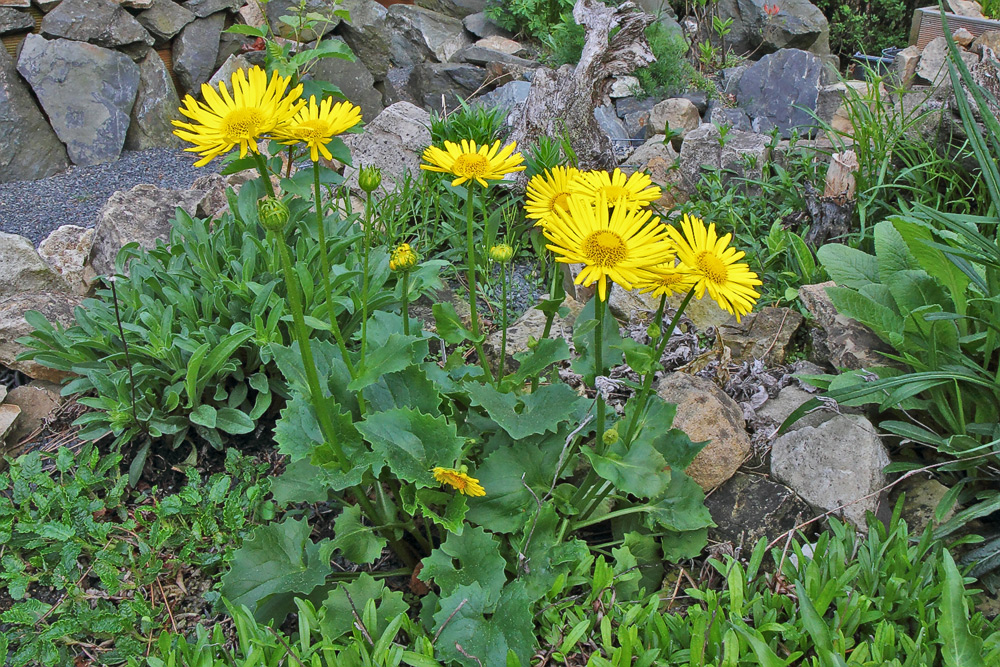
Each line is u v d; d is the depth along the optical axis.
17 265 3.01
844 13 7.12
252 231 2.95
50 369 2.81
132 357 2.61
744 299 1.58
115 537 2.28
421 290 2.71
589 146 4.15
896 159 3.71
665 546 2.07
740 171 3.82
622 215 1.56
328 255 2.75
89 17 5.45
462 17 7.19
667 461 2.07
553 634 1.81
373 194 3.71
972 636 1.69
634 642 1.76
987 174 2.20
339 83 6.12
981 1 6.05
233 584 1.88
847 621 1.83
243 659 1.77
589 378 1.88
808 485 2.22
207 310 2.64
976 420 2.37
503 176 1.82
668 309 2.99
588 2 4.10
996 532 2.21
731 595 1.86
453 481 1.71
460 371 2.13
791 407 2.58
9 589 2.11
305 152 2.25
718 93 5.57
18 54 5.25
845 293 2.56
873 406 2.51
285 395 2.57
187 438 2.56
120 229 3.30
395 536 2.08
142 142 5.72
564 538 2.06
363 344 1.80
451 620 1.72
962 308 2.39
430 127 4.30
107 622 1.99
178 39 6.01
